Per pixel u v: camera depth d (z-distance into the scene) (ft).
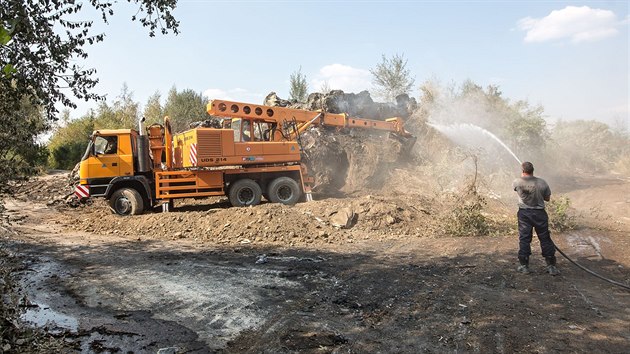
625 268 20.65
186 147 40.01
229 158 40.06
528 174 20.77
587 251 23.70
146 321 15.67
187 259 24.47
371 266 22.49
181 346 13.62
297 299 17.70
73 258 24.71
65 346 13.48
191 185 39.75
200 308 16.89
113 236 31.35
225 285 19.67
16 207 43.60
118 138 39.14
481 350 12.90
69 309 16.89
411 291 18.34
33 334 13.38
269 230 30.48
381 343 13.57
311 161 49.32
